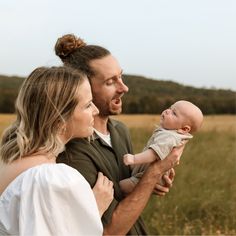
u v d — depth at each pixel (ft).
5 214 7.07
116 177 9.55
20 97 7.65
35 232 6.73
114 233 9.13
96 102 9.44
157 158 9.38
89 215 7.09
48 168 7.13
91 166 9.05
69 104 7.52
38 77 7.61
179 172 26.78
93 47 9.59
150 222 20.88
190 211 22.41
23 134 7.42
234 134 48.24
